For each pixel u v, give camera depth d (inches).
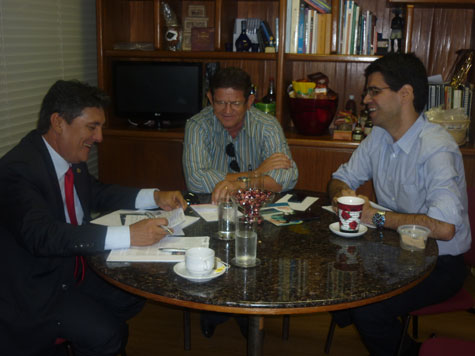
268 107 121.7
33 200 57.6
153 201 72.9
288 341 91.7
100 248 55.6
